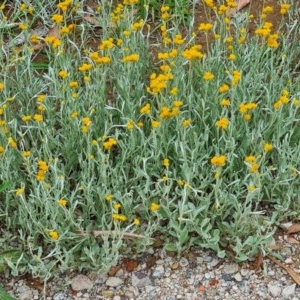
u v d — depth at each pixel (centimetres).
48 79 437
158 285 366
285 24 491
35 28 509
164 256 376
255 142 391
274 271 369
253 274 368
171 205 377
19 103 427
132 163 398
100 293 363
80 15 501
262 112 422
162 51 480
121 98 414
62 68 432
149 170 391
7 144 377
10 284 367
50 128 409
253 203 392
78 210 387
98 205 380
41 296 362
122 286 366
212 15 510
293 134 409
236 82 378
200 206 368
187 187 359
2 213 383
